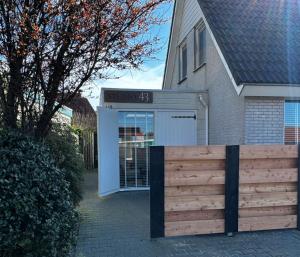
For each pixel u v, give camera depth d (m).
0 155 3.52
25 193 3.40
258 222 5.97
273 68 7.87
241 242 5.46
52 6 3.92
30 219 3.38
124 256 4.88
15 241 3.31
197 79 11.44
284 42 9.01
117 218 7.00
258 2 10.79
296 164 6.11
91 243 5.43
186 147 5.65
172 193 5.66
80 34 4.07
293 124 8.29
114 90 9.93
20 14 3.85
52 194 3.68
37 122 4.52
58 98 4.61
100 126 9.27
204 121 10.41
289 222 6.10
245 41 8.83
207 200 5.76
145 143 10.30
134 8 4.29
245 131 8.02
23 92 4.32
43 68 4.29
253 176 5.93
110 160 9.69
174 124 10.34
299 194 6.09
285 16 10.30
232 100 8.62
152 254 4.95
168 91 10.28
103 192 9.32
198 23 11.24
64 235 3.74
